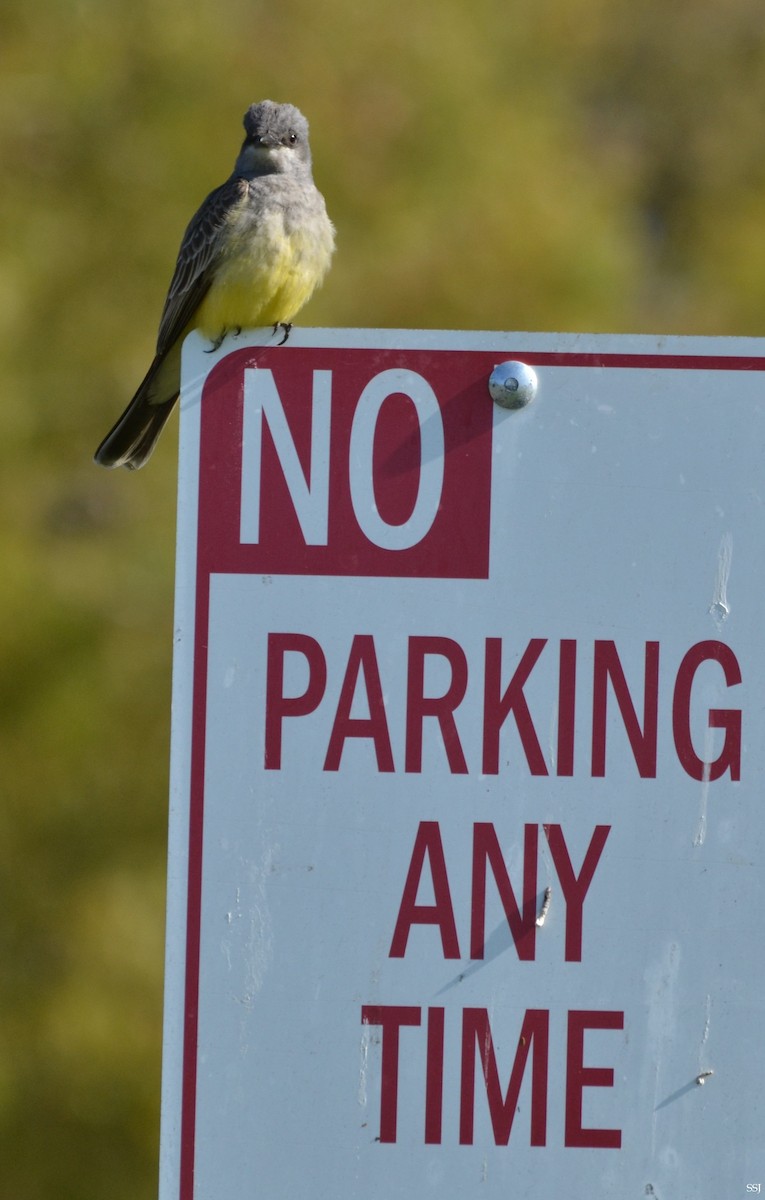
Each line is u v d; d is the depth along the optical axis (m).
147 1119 12.04
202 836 4.46
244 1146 4.39
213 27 12.82
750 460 4.54
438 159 13.38
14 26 12.67
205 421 4.56
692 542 4.52
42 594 11.85
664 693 4.50
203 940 4.44
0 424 12.00
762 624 4.51
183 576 4.54
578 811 4.47
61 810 12.08
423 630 4.51
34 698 11.84
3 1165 11.92
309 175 9.12
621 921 4.45
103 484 12.42
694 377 4.55
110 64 12.69
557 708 4.49
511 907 4.45
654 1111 4.40
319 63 12.97
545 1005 4.43
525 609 4.52
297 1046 4.41
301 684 4.50
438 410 4.55
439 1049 4.42
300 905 4.45
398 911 4.45
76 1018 11.93
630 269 14.95
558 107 15.76
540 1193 4.39
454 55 13.62
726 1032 4.41
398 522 4.54
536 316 13.08
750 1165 4.39
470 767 4.48
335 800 4.48
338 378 4.55
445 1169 4.39
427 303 12.79
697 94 21.92
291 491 4.55
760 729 4.48
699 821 4.46
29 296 12.25
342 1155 4.39
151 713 12.12
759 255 17.69
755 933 4.43
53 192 12.57
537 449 4.54
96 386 12.34
